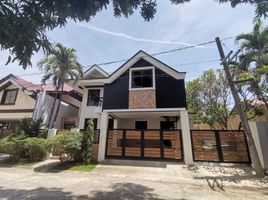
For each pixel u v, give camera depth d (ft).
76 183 23.73
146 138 38.86
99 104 55.57
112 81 45.06
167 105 39.83
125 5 13.57
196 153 35.22
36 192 19.48
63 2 10.11
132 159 38.11
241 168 30.17
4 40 8.39
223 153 34.09
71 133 37.09
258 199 18.85
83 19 11.22
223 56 31.83
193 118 63.00
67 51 59.93
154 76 42.68
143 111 40.81
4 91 65.62
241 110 29.35
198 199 18.49
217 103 60.08
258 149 29.12
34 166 34.30
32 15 9.34
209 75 62.85
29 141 38.42
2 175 27.61
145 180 25.86
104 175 28.58
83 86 58.54
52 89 69.36
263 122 29.78
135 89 42.73
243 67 47.03
